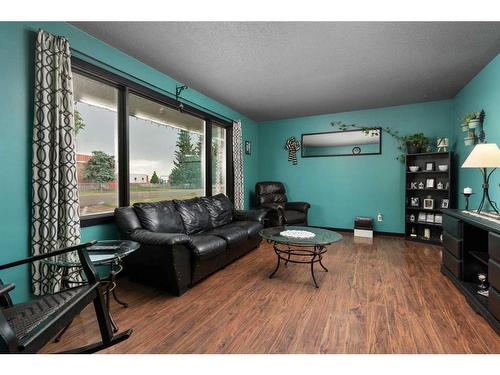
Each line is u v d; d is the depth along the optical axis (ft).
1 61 5.94
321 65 9.95
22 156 6.30
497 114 9.10
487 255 7.15
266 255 11.88
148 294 7.67
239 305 6.97
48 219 6.43
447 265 8.70
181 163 13.11
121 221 8.21
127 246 6.65
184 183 13.35
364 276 9.04
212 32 7.79
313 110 16.47
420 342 5.29
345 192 17.03
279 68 10.29
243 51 8.93
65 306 4.05
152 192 11.45
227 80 11.53
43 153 6.39
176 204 10.64
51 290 6.43
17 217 6.21
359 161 16.60
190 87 12.42
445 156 14.11
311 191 18.06
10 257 6.10
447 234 8.68
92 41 7.98
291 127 18.63
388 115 15.72
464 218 7.44
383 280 8.65
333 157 17.34
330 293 7.69
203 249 8.12
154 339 5.44
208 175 14.47
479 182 10.68
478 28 7.49
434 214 13.93
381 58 9.41
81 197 8.52
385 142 15.85
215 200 12.84
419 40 8.16
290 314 6.47
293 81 11.65
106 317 4.99
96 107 8.93
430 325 5.90
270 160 19.38
